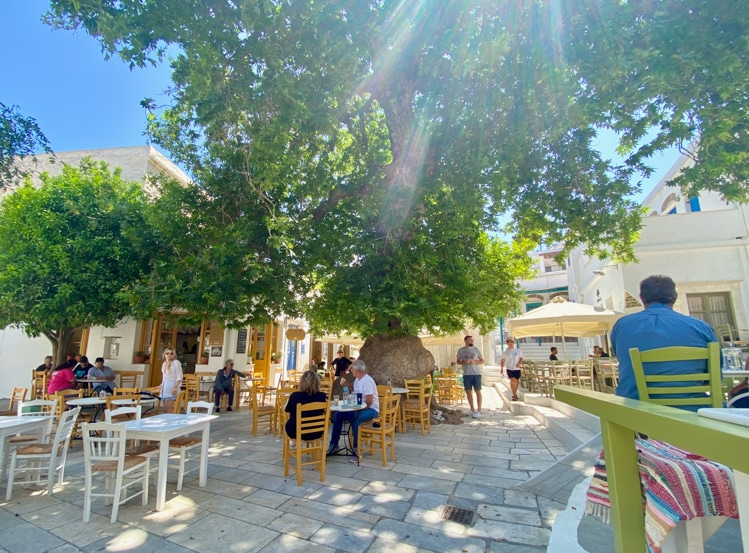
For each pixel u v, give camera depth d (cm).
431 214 758
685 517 152
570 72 566
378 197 758
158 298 764
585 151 711
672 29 488
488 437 729
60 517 394
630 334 245
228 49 546
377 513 397
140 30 509
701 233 1088
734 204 1084
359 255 814
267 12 512
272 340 1667
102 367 1038
